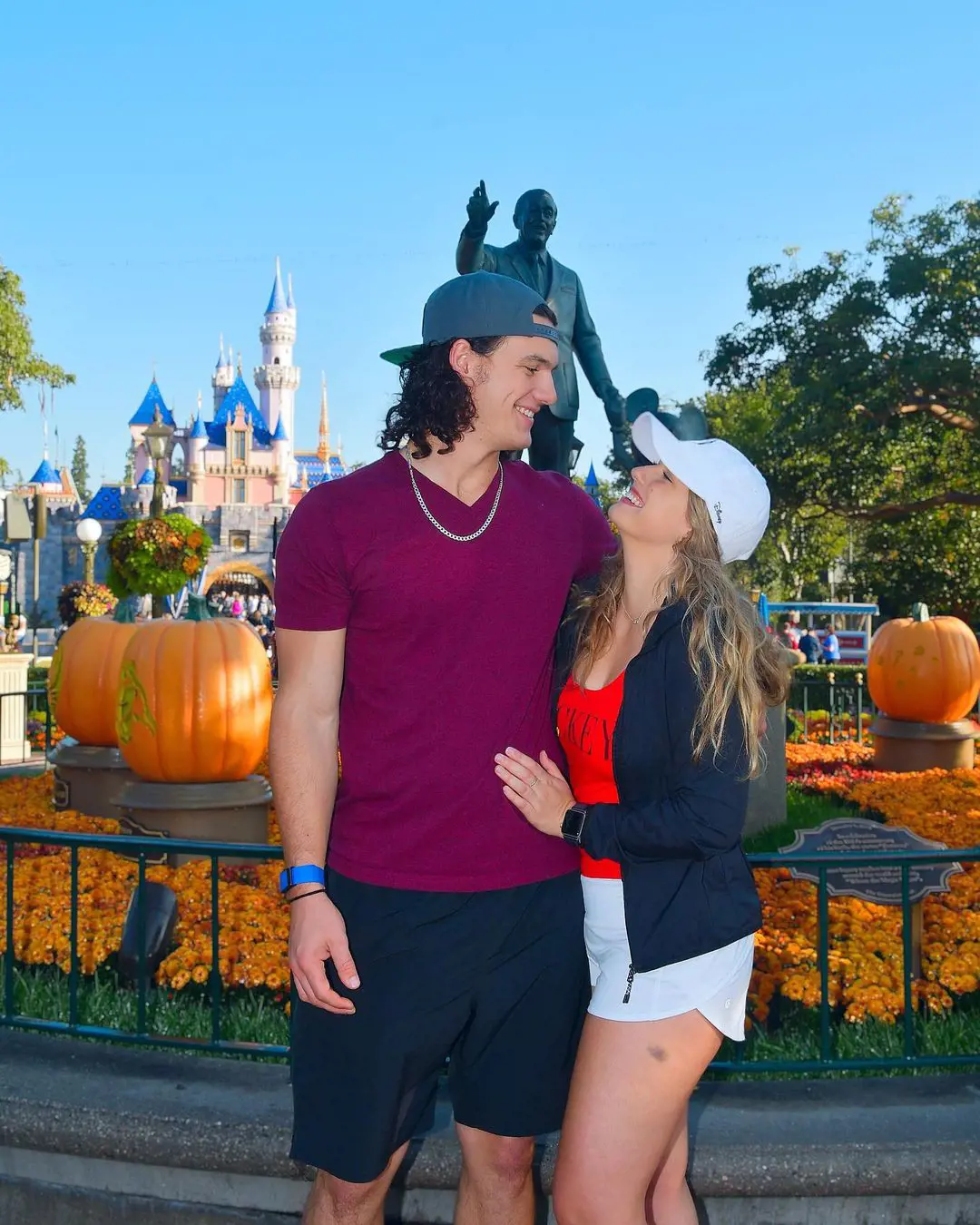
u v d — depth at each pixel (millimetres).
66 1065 3197
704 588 2168
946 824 7324
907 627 9938
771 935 4629
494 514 2213
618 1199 2047
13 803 7535
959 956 4367
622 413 6227
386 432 2244
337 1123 2180
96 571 79875
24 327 33969
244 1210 2938
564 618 2396
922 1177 2775
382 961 2166
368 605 2156
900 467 28047
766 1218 2850
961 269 23656
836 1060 3305
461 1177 2412
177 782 6297
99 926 4621
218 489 92938
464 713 2174
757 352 26422
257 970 4207
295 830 2148
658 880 2143
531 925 2227
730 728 2098
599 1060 2092
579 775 2299
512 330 2162
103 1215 2996
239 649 6367
